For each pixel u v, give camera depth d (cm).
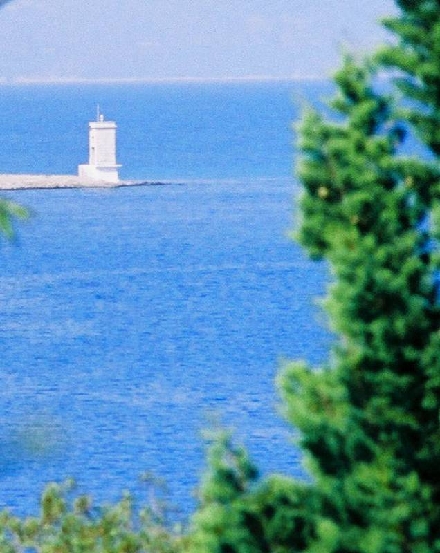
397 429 4566
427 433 4588
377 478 4525
